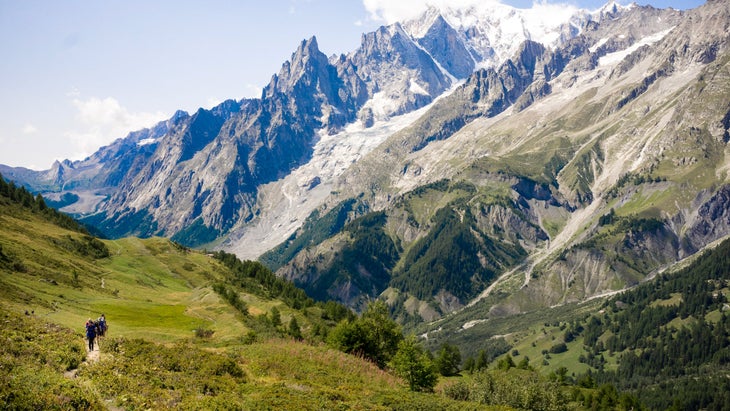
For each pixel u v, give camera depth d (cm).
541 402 8950
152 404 4094
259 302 15975
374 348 10450
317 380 6894
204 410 4256
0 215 18512
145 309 12106
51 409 3375
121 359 5300
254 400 5034
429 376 8625
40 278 11975
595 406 16050
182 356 6006
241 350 8025
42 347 4931
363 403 5884
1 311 6219
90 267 16725
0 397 3250
